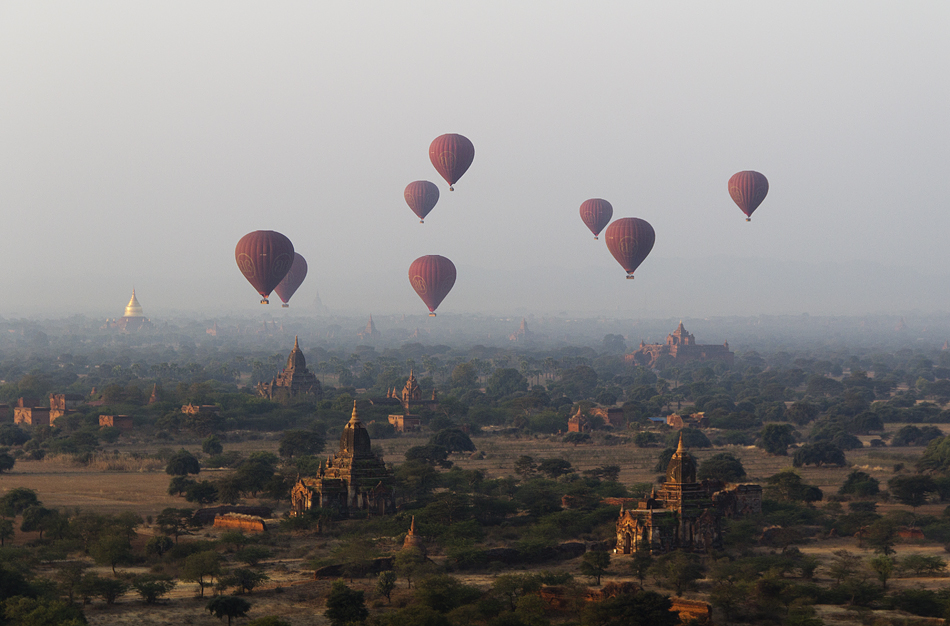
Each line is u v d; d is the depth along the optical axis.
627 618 141.25
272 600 161.25
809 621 143.12
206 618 151.12
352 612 146.25
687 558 181.00
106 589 158.88
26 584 153.62
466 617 145.12
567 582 166.00
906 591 161.25
